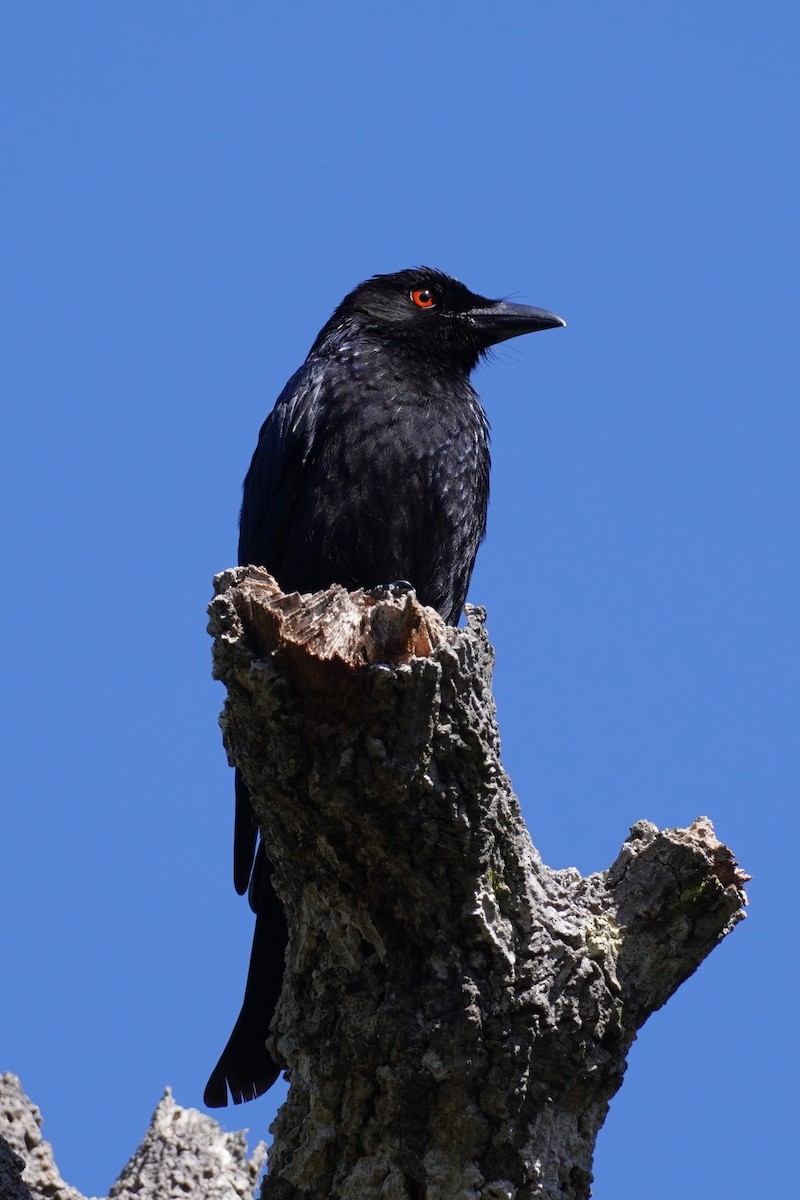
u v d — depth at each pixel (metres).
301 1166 8.89
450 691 8.66
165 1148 10.07
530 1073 8.73
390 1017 8.76
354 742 8.64
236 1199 9.94
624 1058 9.10
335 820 8.80
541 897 9.09
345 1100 8.85
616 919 9.26
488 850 8.83
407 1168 8.63
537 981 8.82
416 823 8.70
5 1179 9.27
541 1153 8.70
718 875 9.31
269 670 8.63
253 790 9.18
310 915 9.18
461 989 8.72
